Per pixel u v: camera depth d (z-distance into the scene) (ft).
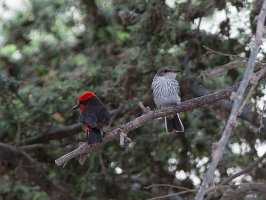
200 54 45.91
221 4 44.98
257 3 42.45
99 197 51.39
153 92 41.65
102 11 51.98
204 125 49.75
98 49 52.08
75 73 49.90
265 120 43.01
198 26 45.47
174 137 51.08
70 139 51.49
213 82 47.26
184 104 31.45
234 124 21.95
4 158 49.26
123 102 47.67
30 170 50.31
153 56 45.85
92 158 49.44
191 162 51.78
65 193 51.70
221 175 47.67
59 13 55.83
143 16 45.91
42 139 50.31
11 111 49.03
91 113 33.42
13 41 57.67
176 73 41.42
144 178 53.62
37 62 56.34
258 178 45.03
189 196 51.34
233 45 45.37
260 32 24.27
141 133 51.44
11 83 47.83
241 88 22.71
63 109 47.88
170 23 44.91
